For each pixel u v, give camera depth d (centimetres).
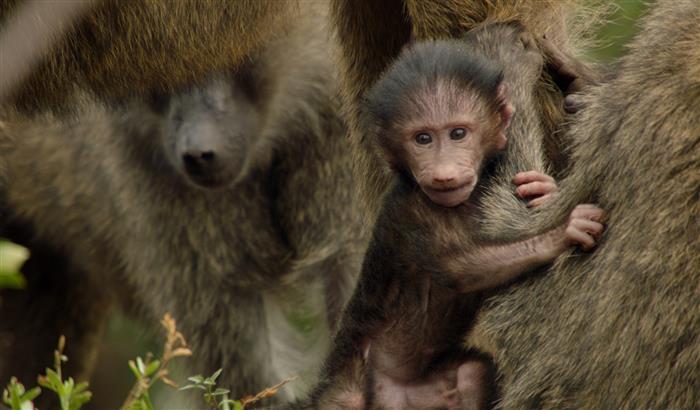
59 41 1108
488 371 1015
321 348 1711
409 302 1027
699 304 889
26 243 1828
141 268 1741
